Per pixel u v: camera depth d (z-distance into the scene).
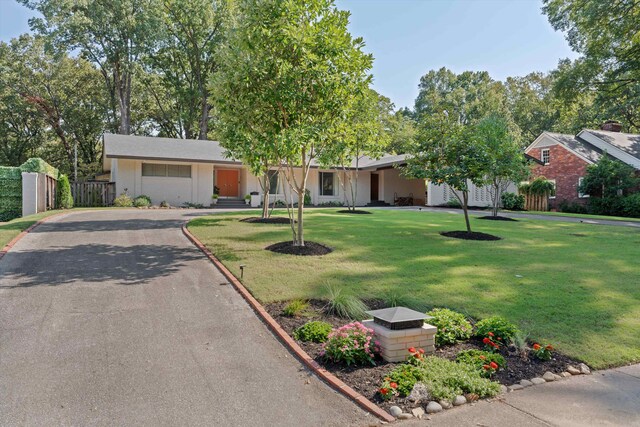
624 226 15.23
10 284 6.28
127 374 3.88
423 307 5.56
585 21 22.38
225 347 4.53
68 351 4.30
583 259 8.73
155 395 3.55
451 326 4.76
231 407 3.40
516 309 5.60
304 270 7.33
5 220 15.80
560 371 4.09
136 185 21.69
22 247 8.66
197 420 3.20
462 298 5.98
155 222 13.37
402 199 28.86
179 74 37.19
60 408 3.31
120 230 11.41
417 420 3.23
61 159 35.50
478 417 3.27
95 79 34.44
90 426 3.09
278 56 8.31
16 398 3.43
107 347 4.41
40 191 16.17
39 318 5.07
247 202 24.27
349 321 5.21
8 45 31.23
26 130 34.84
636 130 35.84
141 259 8.10
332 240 10.27
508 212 22.03
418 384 3.60
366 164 28.00
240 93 8.48
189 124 36.94
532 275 7.29
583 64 23.61
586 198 25.53
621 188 23.33
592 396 3.61
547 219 17.98
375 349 4.27
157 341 4.61
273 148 8.40
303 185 9.15
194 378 3.85
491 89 44.62
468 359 4.13
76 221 12.92
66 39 28.45
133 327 4.94
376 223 14.05
